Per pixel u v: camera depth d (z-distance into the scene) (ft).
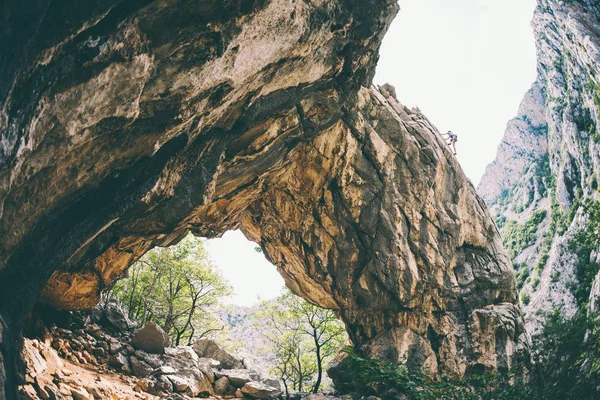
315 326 97.25
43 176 33.37
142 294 104.58
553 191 347.97
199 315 113.29
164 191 46.68
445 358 78.02
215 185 55.31
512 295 87.10
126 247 63.77
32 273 38.96
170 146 43.21
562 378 58.75
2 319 35.47
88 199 40.37
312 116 58.70
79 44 29.19
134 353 70.59
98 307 78.13
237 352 119.03
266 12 36.81
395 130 79.10
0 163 27.94
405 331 78.79
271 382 80.69
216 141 48.73
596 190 254.47
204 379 72.02
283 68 45.09
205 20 33.91
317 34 44.39
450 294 81.56
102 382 55.93
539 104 456.86
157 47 33.12
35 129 29.60
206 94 39.34
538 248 329.11
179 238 70.03
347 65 54.60
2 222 32.73
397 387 73.36
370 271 78.64
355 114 71.82
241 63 39.24
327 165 74.38
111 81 31.81
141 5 30.78
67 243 40.83
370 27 50.24
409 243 79.92
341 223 78.18
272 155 60.49
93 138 34.27
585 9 284.82
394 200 78.59
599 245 133.49
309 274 81.05
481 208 90.07
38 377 45.65
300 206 77.82
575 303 196.65
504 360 78.13
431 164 82.53
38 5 26.71
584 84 274.57
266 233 81.51
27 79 28.09
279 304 107.76
